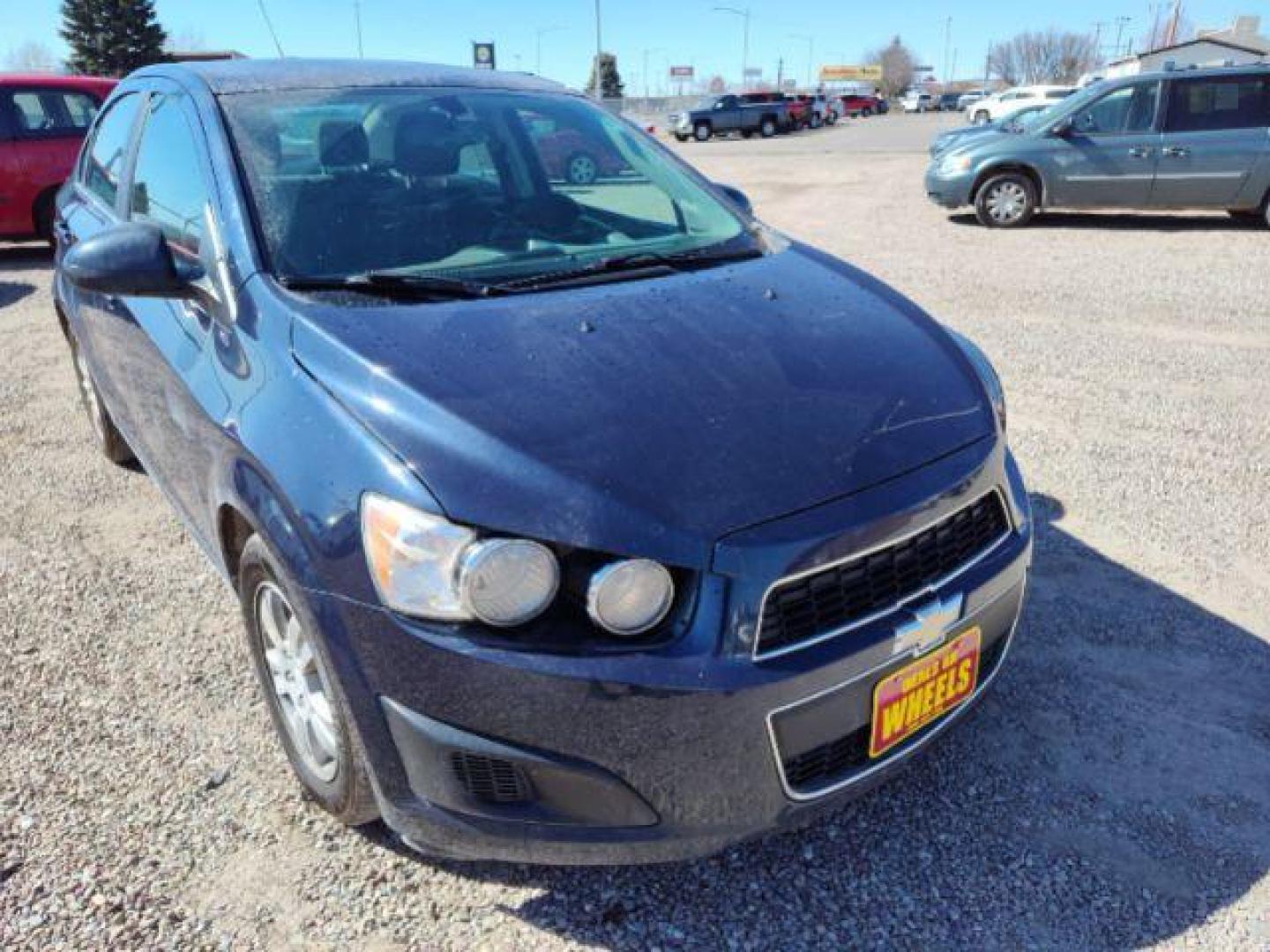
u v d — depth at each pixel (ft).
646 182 10.47
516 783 5.92
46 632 10.32
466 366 6.59
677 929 6.80
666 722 5.79
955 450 6.97
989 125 52.19
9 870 7.18
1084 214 40.60
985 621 7.08
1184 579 11.27
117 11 156.76
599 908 6.96
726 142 116.06
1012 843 7.54
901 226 38.32
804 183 55.93
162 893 7.02
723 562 5.81
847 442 6.57
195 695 9.23
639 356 6.94
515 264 8.51
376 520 5.90
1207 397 17.47
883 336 7.90
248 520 6.91
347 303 7.36
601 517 5.78
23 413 17.35
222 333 7.82
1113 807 7.88
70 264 7.88
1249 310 23.66
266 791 8.02
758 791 6.12
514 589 5.67
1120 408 16.89
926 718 6.84
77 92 33.63
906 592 6.52
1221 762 8.37
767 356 7.20
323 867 7.27
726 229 9.96
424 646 5.79
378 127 9.39
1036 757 8.45
